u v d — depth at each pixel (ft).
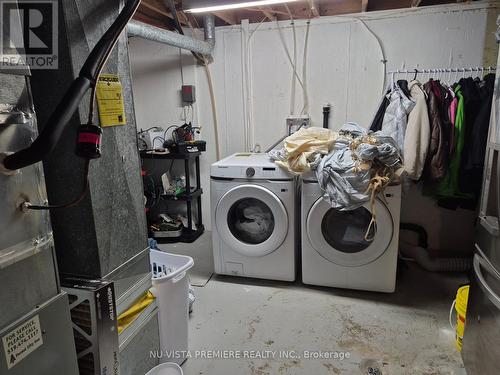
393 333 6.35
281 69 10.35
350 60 9.75
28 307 2.64
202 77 11.03
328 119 10.23
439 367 5.48
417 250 9.11
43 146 2.33
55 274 2.88
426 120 7.93
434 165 8.00
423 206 9.73
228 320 6.87
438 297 7.54
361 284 7.64
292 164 7.39
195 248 10.55
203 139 11.47
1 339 2.39
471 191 8.04
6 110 2.40
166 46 11.05
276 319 6.88
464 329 5.33
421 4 9.16
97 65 2.80
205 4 7.93
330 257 7.57
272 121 10.75
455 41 8.91
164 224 11.19
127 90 4.25
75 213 3.81
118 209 4.17
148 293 4.92
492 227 4.31
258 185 7.75
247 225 8.37
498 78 4.40
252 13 10.34
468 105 7.88
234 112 11.02
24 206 2.54
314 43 9.93
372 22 9.37
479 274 4.69
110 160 4.00
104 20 3.80
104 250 3.96
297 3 9.61
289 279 8.14
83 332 3.82
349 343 6.12
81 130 2.69
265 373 5.48
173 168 11.85
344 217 7.67
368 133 7.45
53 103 3.54
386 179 6.63
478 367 4.65
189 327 6.65
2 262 2.39
